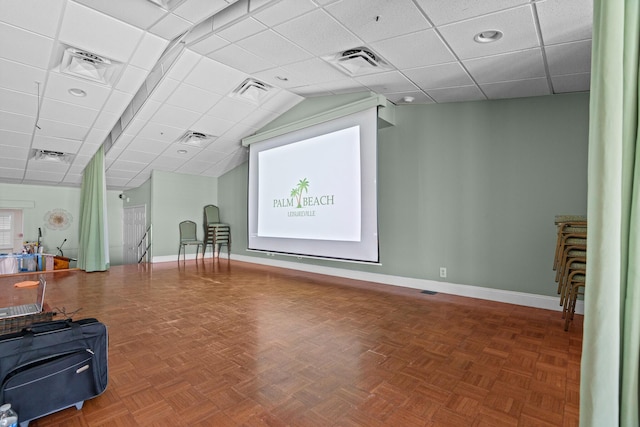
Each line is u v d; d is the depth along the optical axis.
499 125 3.69
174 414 1.63
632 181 0.89
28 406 1.50
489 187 3.74
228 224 7.69
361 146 4.15
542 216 3.42
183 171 7.43
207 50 3.41
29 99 3.99
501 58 2.67
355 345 2.47
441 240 4.10
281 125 5.47
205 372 2.06
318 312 3.31
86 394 1.68
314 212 4.77
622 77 0.87
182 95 4.44
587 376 0.90
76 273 5.79
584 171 3.20
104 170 6.17
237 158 7.08
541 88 3.20
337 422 1.57
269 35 2.94
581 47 2.35
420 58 2.88
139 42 3.20
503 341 2.53
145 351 2.38
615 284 0.87
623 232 0.89
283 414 1.63
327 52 3.17
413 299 3.78
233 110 5.04
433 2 2.09
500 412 1.63
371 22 2.46
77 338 1.67
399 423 1.55
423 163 4.24
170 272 5.79
